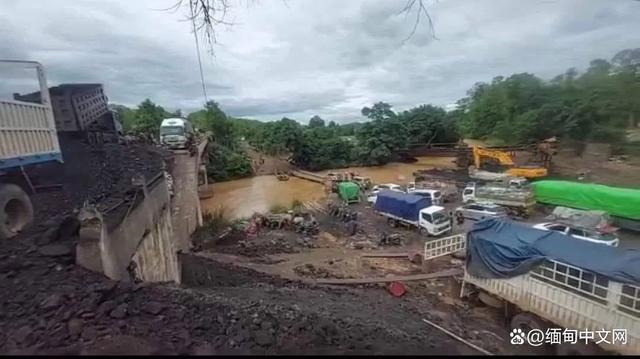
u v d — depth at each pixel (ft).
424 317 34.53
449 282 47.14
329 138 203.72
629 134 147.13
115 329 13.96
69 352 12.10
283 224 79.56
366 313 31.17
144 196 30.96
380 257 59.98
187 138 112.06
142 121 177.68
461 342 27.73
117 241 22.76
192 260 51.85
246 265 54.85
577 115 154.51
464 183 116.57
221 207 106.83
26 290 16.52
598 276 27.17
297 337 15.51
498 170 119.75
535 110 178.40
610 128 147.43
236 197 128.16
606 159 127.75
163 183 41.65
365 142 192.13
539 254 31.32
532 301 31.96
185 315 15.93
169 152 96.73
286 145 192.24
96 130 65.41
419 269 54.19
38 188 35.01
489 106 228.43
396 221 79.92
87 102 66.74
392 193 84.28
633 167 113.60
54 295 15.79
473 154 134.10
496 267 35.01
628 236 64.85
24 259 19.61
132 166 57.36
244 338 14.60
